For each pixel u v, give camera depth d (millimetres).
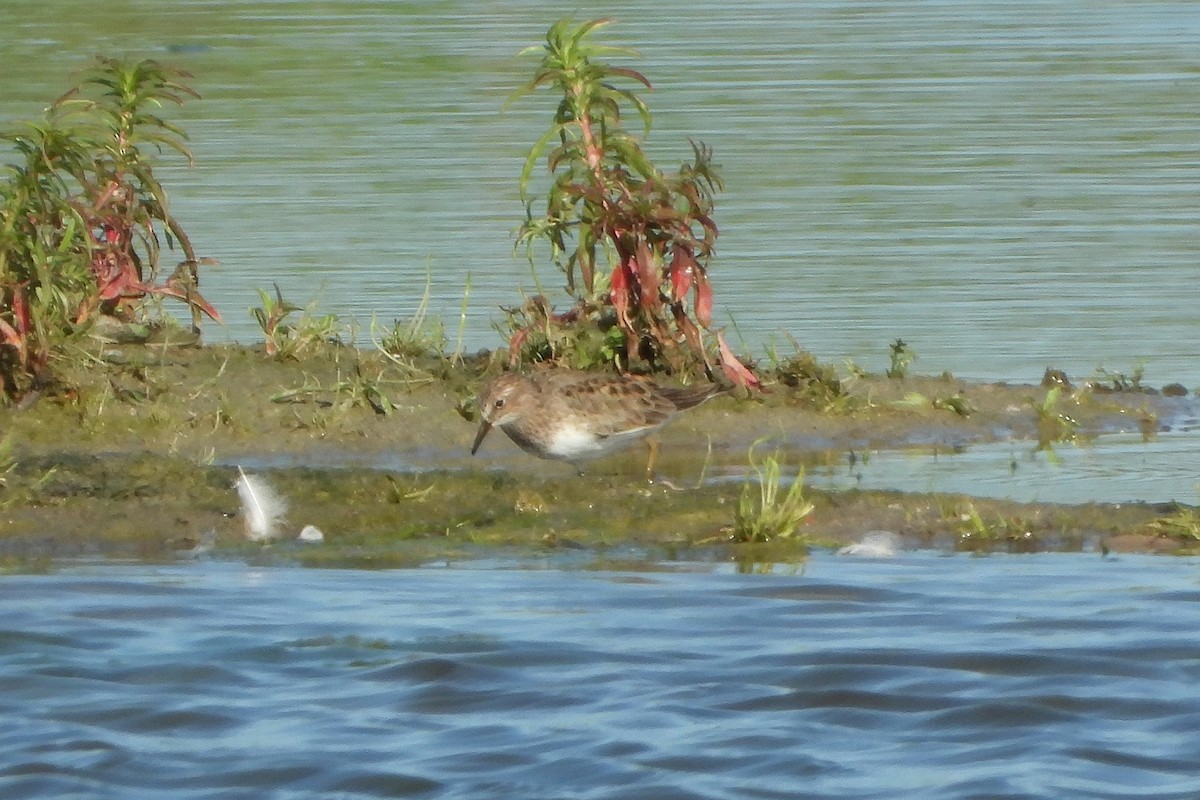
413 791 9062
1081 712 9969
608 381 14594
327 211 23906
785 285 20766
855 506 13758
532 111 30484
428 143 28109
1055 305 20172
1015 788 8969
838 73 33531
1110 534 13289
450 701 10164
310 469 14492
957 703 10094
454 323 19141
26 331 15422
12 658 10789
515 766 9328
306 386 16297
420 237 22578
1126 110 30766
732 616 11508
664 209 16109
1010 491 14422
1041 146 28062
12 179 16297
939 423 16562
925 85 32594
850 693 10234
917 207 24344
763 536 13219
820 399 16719
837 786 9039
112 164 18375
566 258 21750
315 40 36844
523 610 11648
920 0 43094
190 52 35531
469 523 13523
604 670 10578
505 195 24766
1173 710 9992
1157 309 20031
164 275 20672
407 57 35219
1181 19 40188
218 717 9977
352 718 9953
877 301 20203
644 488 14188
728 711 10008
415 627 11320
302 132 28906
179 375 16594
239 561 12773
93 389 15984
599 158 16469
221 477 14203
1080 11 41406
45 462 14297
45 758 9453
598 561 12805
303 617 11523
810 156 27141
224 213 23781
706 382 16625
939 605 11719
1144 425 16766
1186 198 24859
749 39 37156
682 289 16328
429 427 16016
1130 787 9016
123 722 9914
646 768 9273
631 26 38719
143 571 12492
